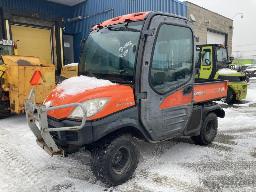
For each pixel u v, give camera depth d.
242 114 8.63
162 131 4.18
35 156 4.73
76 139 3.48
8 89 6.78
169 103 4.20
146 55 3.79
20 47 13.27
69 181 3.85
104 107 3.51
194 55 4.59
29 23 13.38
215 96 5.39
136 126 3.82
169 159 4.68
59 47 14.16
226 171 4.25
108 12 14.38
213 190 3.65
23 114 7.85
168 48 4.11
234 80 10.51
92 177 3.97
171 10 15.82
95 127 3.43
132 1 14.09
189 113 4.61
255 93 13.82
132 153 3.85
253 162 4.62
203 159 4.71
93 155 3.65
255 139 5.95
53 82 7.04
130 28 3.99
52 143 3.53
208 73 10.65
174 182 3.86
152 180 3.90
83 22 15.78
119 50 4.04
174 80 4.25
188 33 4.45
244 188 3.72
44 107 3.45
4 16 12.18
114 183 3.69
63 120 3.58
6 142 5.43
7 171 4.16
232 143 5.64
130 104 3.74
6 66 6.70
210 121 5.45
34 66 6.72
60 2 15.56
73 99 3.55
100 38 4.39
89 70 4.38
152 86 3.92
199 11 21.67
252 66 29.75
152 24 3.87
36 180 3.88
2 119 7.30
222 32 25.64
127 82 3.87
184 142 5.60
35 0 14.80
